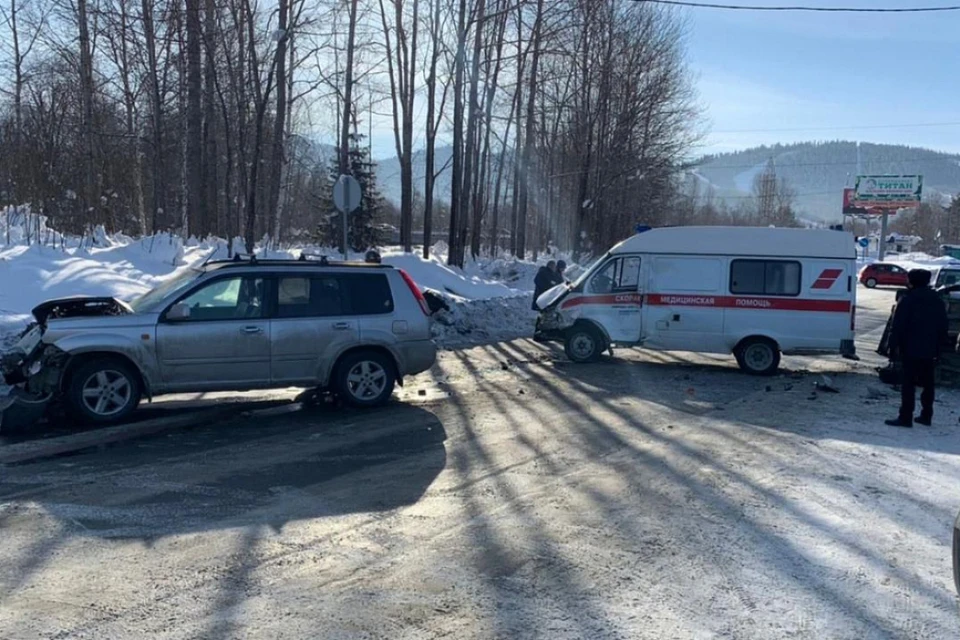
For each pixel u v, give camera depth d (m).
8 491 6.37
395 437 8.47
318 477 6.93
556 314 14.78
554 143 43.44
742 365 14.07
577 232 36.66
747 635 4.14
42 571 4.81
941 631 4.25
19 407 8.24
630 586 4.73
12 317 12.01
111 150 23.61
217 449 7.84
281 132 26.80
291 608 4.36
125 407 8.81
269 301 9.54
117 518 5.78
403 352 10.09
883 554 5.32
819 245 13.83
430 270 23.73
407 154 31.61
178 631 4.07
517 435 8.66
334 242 34.47
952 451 8.25
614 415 9.86
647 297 14.34
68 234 19.11
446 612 4.34
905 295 9.50
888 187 77.94
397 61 31.39
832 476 7.16
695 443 8.39
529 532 5.62
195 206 22.17
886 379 12.98
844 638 4.15
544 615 4.32
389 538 5.47
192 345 9.05
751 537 5.59
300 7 21.38
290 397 10.57
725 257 14.06
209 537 5.43
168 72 25.06
